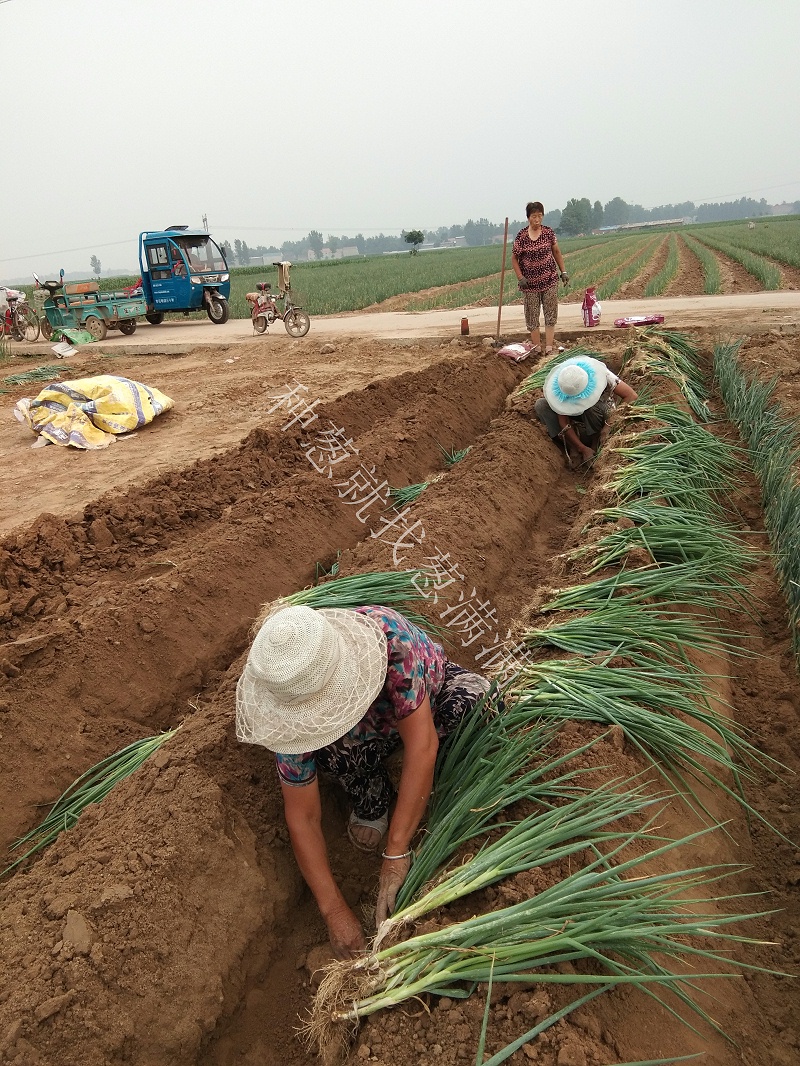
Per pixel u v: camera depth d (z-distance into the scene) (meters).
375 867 2.73
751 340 8.42
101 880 2.35
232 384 9.40
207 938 2.31
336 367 9.78
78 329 15.28
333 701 2.07
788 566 3.96
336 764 2.57
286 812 2.32
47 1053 1.96
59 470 6.59
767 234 43.22
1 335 17.25
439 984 1.96
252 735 2.12
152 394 7.99
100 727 3.39
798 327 8.77
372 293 24.05
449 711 2.73
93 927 2.21
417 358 9.98
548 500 5.88
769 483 4.98
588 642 3.28
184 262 15.88
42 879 2.46
